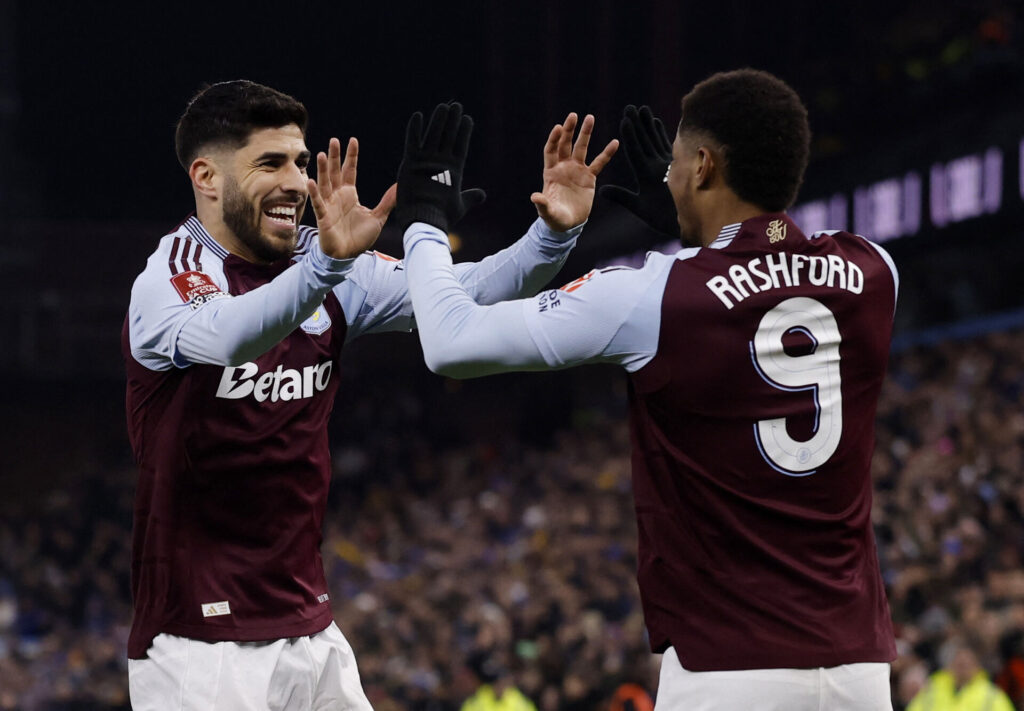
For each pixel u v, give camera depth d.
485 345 2.52
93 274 26.91
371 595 15.20
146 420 3.02
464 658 11.74
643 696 8.92
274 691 3.03
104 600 19.53
